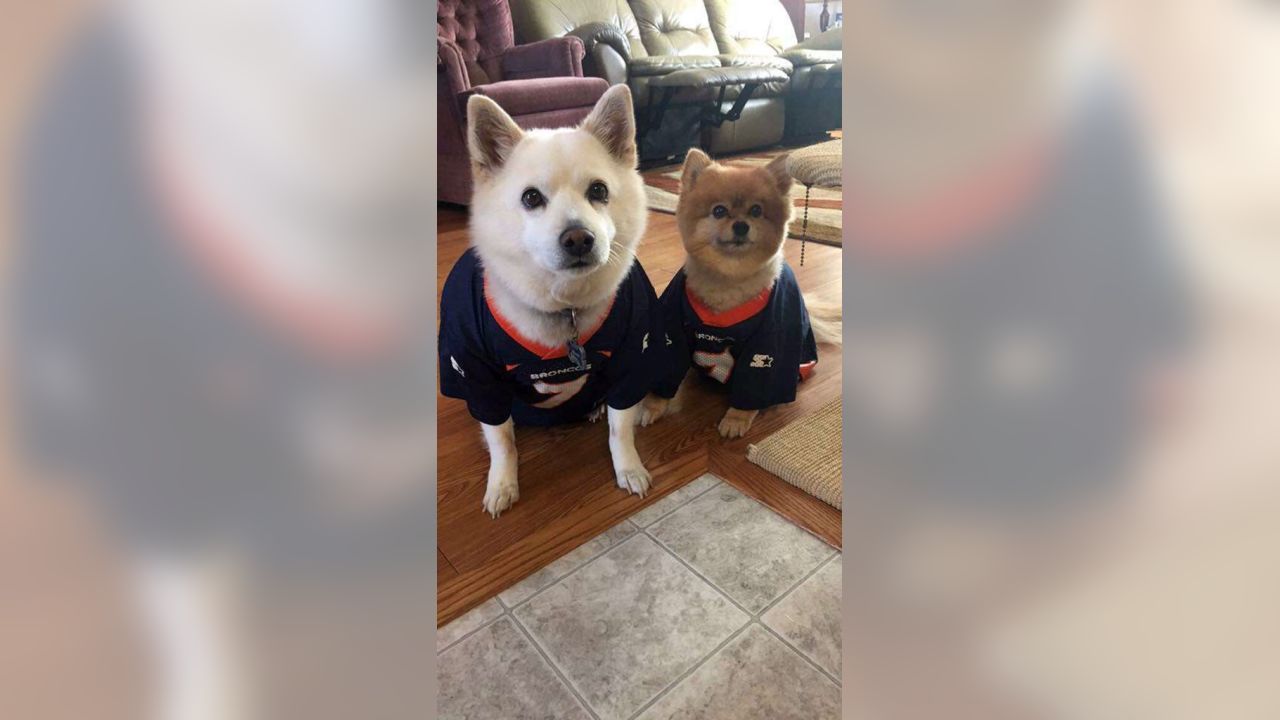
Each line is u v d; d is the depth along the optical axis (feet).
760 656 3.39
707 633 3.54
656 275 9.16
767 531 4.31
